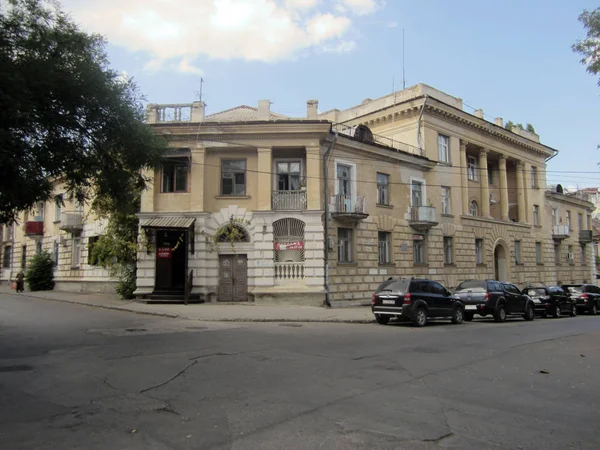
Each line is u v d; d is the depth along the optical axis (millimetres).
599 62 11820
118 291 24438
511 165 41875
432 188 30844
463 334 14633
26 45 10695
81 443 4855
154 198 23250
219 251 23047
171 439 4988
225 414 5836
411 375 8242
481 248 35031
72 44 11469
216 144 23188
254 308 20484
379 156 27328
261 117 24781
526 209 41062
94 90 11648
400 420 5707
